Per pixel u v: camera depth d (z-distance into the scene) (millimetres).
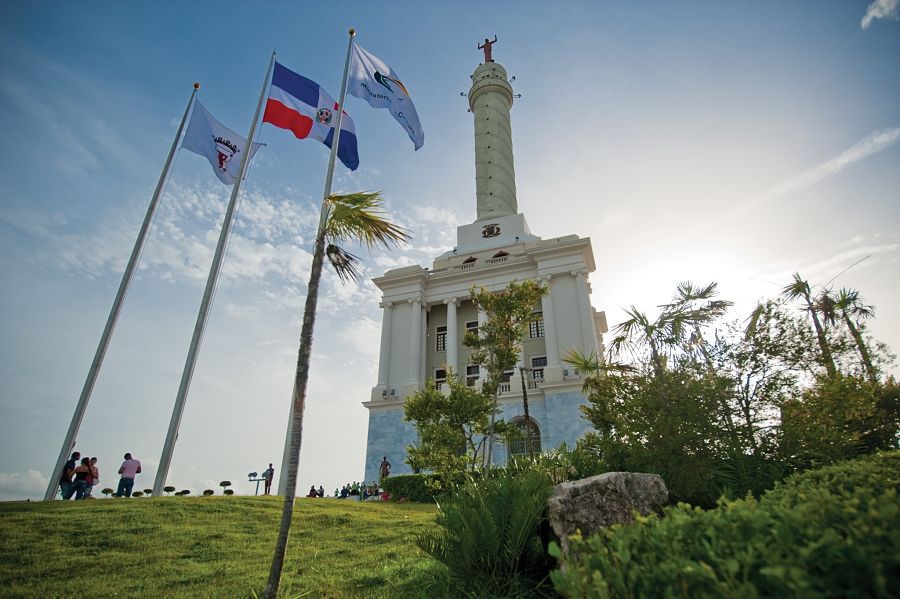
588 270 44781
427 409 21234
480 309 21094
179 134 22641
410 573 9258
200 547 11281
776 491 6535
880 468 6457
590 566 4152
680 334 13414
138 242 20609
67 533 11508
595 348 38062
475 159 56781
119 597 8289
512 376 39062
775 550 3484
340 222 9812
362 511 17219
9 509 13180
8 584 8602
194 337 19422
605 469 12320
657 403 11844
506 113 59344
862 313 21594
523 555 8398
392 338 44844
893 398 14938
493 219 51469
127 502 14961
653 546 4109
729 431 11406
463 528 8195
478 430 20828
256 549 11367
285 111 20047
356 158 19375
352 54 18000
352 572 9742
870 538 3262
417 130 19438
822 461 10688
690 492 10594
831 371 12609
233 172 22922
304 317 8945
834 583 3066
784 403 11773
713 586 3344
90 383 18188
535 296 20203
